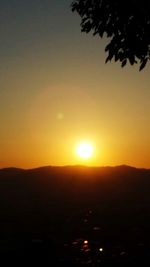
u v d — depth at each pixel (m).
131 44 10.35
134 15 10.31
